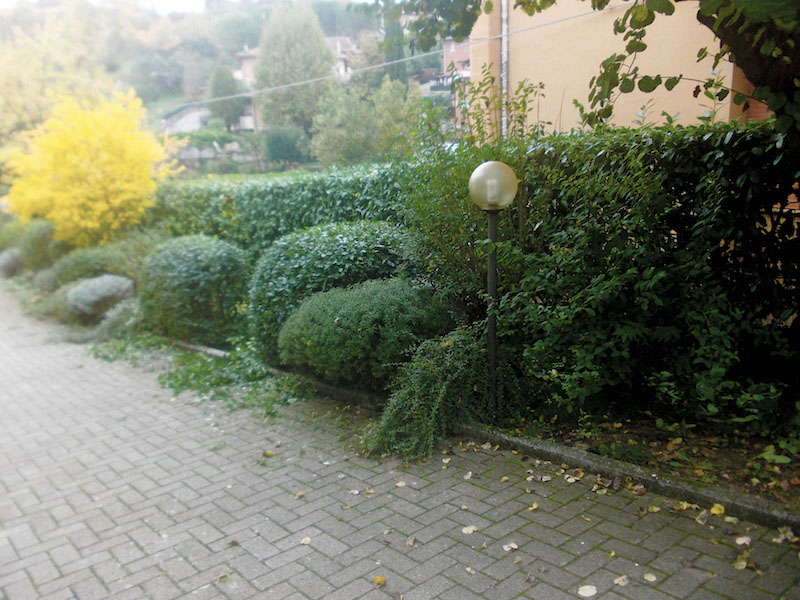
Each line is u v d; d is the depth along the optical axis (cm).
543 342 428
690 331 389
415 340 484
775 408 383
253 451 465
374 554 310
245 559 315
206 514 370
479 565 293
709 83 380
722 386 381
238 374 656
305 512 362
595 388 405
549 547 303
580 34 682
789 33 290
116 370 739
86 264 1110
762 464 359
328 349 501
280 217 855
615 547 298
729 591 258
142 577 307
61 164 1216
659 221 418
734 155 389
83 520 374
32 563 328
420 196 525
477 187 429
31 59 2105
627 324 404
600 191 427
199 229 1077
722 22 314
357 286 549
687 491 333
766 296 404
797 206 387
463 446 436
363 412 521
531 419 452
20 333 1007
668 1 316
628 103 653
